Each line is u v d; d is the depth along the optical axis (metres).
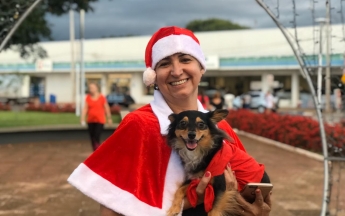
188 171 2.38
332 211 6.18
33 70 47.22
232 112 19.97
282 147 13.17
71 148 12.88
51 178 8.44
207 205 2.27
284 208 6.41
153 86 2.80
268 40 38.72
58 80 47.59
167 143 2.41
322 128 5.50
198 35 41.56
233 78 42.94
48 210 6.21
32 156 11.25
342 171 8.83
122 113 15.88
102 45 45.38
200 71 2.69
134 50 44.34
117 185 2.35
